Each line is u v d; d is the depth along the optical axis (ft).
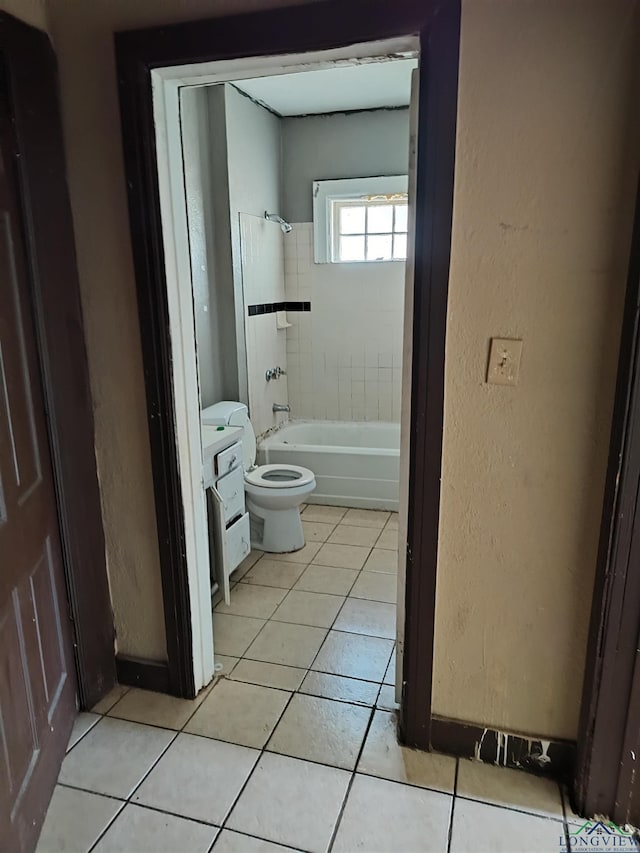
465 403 4.91
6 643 4.48
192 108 9.91
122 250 5.45
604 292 4.44
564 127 4.27
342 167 12.57
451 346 4.83
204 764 5.55
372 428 13.32
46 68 5.12
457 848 4.73
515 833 4.86
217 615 8.05
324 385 13.67
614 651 4.68
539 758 5.45
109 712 6.25
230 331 11.28
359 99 11.47
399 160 12.21
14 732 4.54
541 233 4.47
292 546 10.05
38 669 5.15
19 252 4.99
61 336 5.50
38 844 4.75
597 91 4.16
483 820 4.98
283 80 10.36
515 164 4.41
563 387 4.68
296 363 13.74
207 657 6.63
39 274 5.21
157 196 5.26
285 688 6.60
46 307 5.31
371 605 8.30
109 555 6.38
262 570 9.36
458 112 4.42
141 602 6.41
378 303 12.94
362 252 13.03
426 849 4.72
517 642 5.31
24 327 5.07
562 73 4.19
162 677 6.49
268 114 12.12
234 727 6.02
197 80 5.25
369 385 13.38
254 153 11.60
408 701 5.68
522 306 4.62
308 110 12.19
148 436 5.86
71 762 5.58
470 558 5.24
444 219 4.61
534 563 5.09
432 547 5.28
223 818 4.99
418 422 5.03
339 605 8.30
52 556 5.58
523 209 4.46
